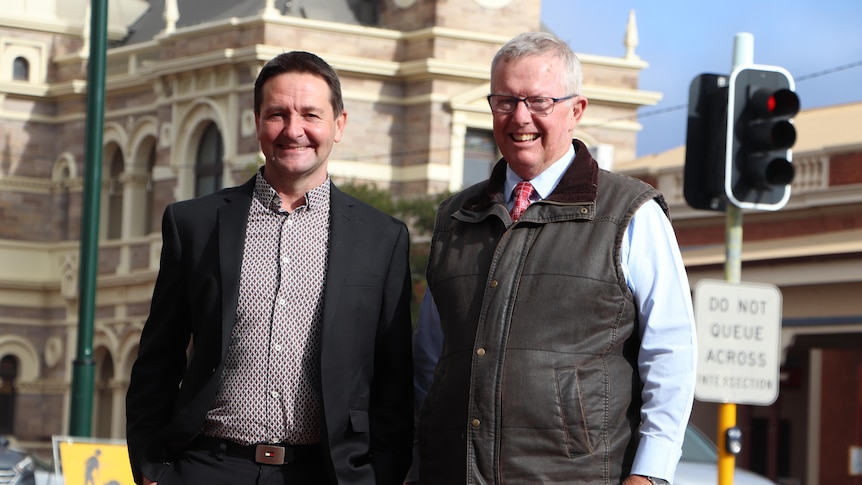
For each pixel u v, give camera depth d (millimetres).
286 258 5191
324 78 5254
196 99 33969
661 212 5012
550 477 4793
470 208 5211
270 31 32562
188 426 5090
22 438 38812
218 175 33938
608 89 34625
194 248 5242
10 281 38688
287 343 5125
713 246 26609
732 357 9023
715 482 11516
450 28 33562
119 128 37125
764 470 31250
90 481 10672
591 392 4824
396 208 29391
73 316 38312
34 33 39469
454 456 4938
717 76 9133
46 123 39656
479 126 33312
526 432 4816
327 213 5309
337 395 5105
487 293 4965
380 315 5293
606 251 4891
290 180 5254
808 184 25375
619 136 34969
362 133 33156
